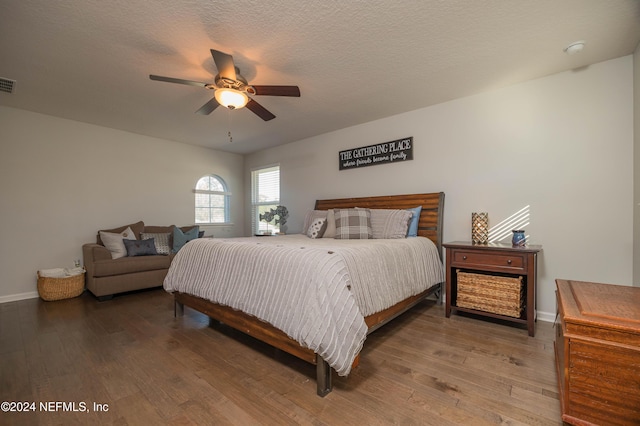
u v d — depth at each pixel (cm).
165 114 365
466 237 316
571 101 258
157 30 199
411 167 359
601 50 227
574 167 257
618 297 143
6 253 344
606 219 243
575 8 179
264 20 190
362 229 324
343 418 140
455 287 300
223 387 167
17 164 351
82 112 359
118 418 141
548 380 170
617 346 115
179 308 306
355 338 158
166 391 163
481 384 167
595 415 119
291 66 249
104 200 420
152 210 470
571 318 124
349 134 421
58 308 319
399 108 349
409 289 248
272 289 183
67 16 183
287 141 502
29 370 185
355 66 250
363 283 191
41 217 368
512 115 288
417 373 180
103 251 362
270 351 214
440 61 243
